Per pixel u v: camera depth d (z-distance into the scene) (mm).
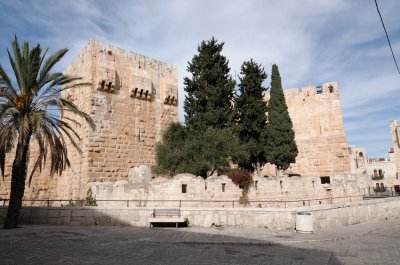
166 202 20594
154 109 33094
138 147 30766
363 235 14141
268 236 13000
